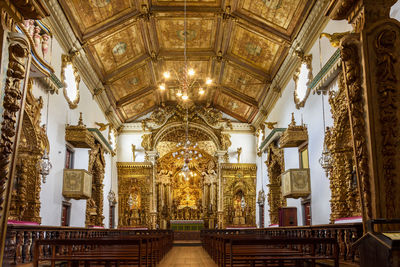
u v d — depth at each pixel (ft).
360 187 15.21
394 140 14.53
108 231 51.96
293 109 58.08
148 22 57.06
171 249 60.90
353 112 15.40
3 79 14.47
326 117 44.27
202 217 93.76
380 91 14.79
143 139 87.30
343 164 41.04
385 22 15.14
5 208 14.60
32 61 28.94
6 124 14.58
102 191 68.49
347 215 40.22
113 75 67.15
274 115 71.05
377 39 15.10
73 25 48.21
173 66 72.54
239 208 86.69
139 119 89.97
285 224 56.95
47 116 43.50
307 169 50.44
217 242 30.96
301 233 34.78
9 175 14.84
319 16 44.96
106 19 52.54
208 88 82.12
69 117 51.67
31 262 26.43
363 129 15.08
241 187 87.30
